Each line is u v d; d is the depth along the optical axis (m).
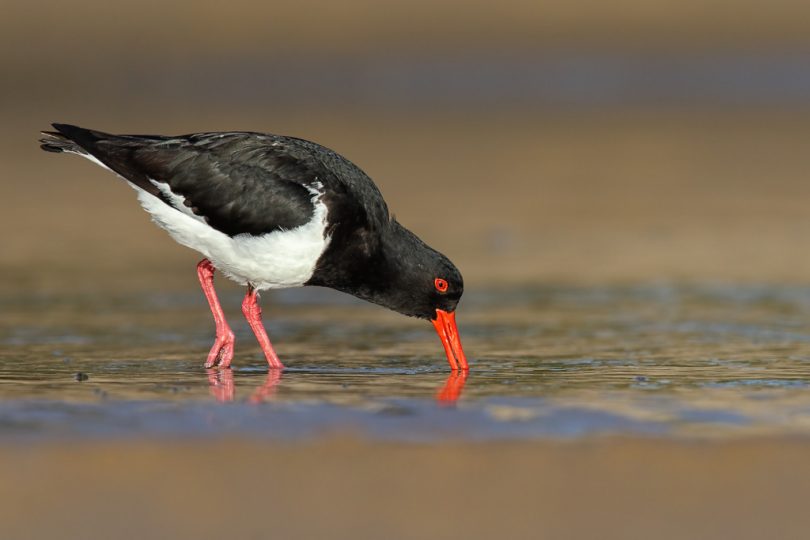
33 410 10.13
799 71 43.38
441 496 8.16
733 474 8.62
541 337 14.41
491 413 10.16
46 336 14.30
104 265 19.39
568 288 17.69
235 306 16.67
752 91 42.03
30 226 22.75
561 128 36.00
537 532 7.56
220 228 12.70
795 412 10.22
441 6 47.38
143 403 10.47
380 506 7.97
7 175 28.44
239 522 7.66
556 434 9.55
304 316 16.02
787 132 34.69
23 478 8.39
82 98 39.69
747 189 26.62
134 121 34.66
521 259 19.84
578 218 23.45
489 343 14.05
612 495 8.18
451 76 43.34
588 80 43.22
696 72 43.53
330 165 12.90
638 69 43.75
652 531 7.58
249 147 12.86
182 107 38.28
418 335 14.71
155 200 12.95
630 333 14.62
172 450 9.07
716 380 11.66
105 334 14.51
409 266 12.92
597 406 10.41
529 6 47.44
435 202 25.02
